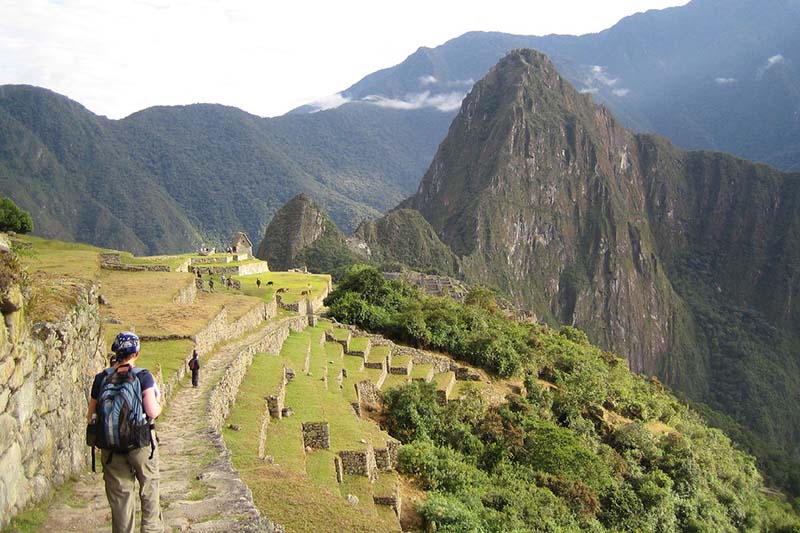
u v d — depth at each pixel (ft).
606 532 94.58
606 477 111.14
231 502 30.83
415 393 98.84
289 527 33.14
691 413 260.21
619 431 151.33
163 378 52.47
